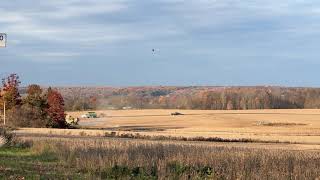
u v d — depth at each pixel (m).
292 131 108.75
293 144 70.44
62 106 119.88
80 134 84.50
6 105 114.75
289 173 24.30
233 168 25.55
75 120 132.38
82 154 31.92
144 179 24.36
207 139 77.12
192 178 23.98
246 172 24.44
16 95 115.88
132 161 28.05
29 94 118.62
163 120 162.75
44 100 118.12
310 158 31.09
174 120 162.12
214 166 26.52
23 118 113.06
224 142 72.12
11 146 40.94
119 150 34.62
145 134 87.19
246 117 170.50
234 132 104.06
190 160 28.20
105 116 184.38
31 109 115.31
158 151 34.06
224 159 28.92
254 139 79.00
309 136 89.31
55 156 34.28
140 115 187.50
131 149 35.31
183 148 38.00
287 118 164.25
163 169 25.39
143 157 29.50
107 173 25.55
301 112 193.62
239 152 34.28
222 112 199.25
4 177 21.95
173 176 24.28
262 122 148.62
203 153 32.53
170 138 77.44
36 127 112.56
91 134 84.94
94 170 26.16
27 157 34.12
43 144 40.19
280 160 28.89
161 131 107.19
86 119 169.62
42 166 28.42
